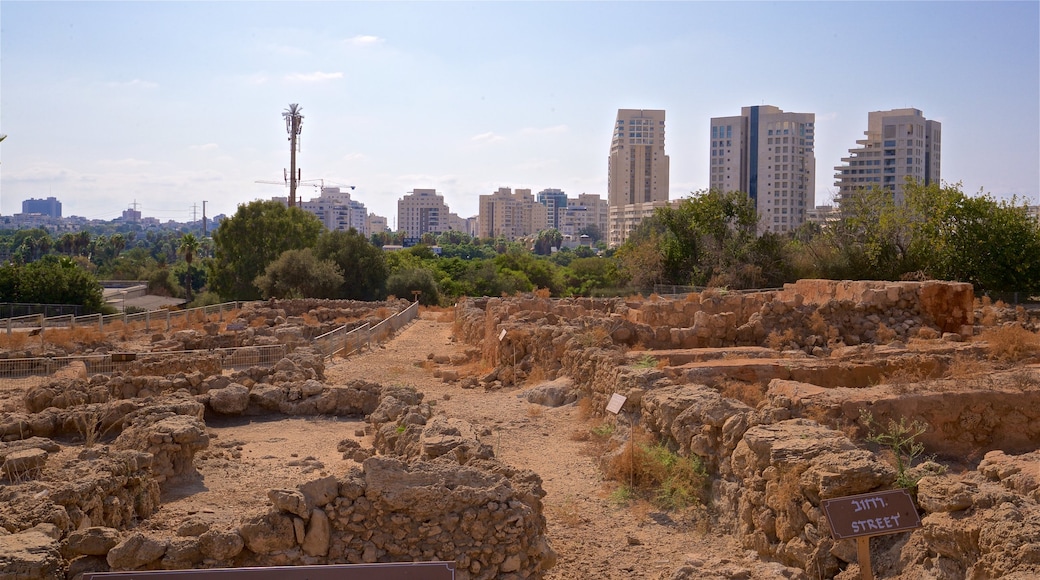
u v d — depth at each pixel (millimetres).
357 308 44938
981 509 6828
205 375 19672
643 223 95562
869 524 6883
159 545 7148
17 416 14648
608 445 13016
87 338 30328
